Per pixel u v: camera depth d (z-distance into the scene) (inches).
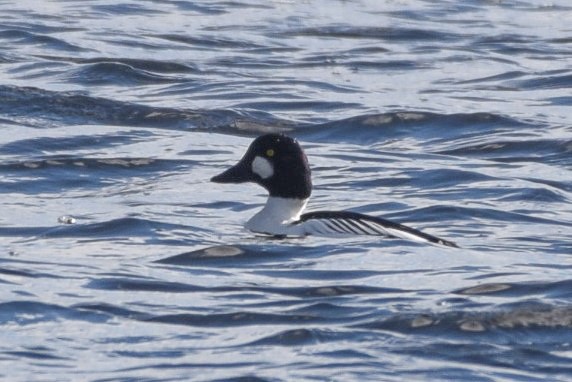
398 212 638.5
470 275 513.3
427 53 1115.9
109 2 1312.7
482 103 917.8
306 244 560.1
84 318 456.4
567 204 661.9
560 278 507.5
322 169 736.3
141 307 470.0
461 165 748.0
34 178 705.0
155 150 772.0
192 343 432.5
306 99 920.3
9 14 1224.2
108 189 689.6
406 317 454.9
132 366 411.5
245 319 457.4
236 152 779.4
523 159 774.5
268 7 1316.4
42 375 402.9
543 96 951.0
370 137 836.6
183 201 652.1
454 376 405.4
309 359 416.5
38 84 941.8
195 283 503.5
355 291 491.8
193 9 1296.8
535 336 441.1
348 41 1166.3
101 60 1044.5
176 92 941.8
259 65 1052.5
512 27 1251.8
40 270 516.1
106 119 854.5
